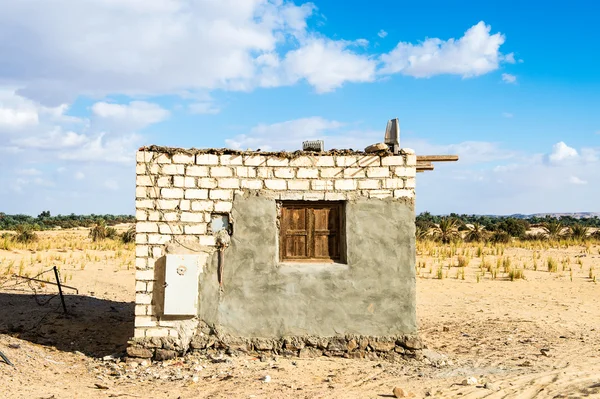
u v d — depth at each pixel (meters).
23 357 8.59
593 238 35.12
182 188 9.32
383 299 9.31
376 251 9.36
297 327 9.25
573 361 9.48
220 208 9.34
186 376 8.17
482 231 36.84
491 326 12.74
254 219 9.34
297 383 7.75
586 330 12.34
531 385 7.61
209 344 9.20
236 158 9.40
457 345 11.00
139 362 9.04
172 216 9.29
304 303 9.27
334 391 7.36
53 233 50.62
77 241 34.50
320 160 9.45
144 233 9.26
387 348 9.27
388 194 9.43
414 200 9.45
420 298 16.08
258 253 9.30
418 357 9.26
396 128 9.54
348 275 9.32
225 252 9.30
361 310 9.30
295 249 9.52
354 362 9.02
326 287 9.30
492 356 10.02
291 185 9.41
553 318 13.59
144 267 9.23
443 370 8.68
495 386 7.47
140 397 7.08
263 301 9.25
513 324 12.94
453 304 15.28
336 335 9.27
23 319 11.69
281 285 9.27
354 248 9.35
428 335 11.90
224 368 8.52
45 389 7.11
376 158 9.45
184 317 9.21
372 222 9.39
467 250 27.11
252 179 9.39
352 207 9.40
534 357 9.88
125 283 17.83
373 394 7.23
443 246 30.55
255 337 9.22
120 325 11.88
